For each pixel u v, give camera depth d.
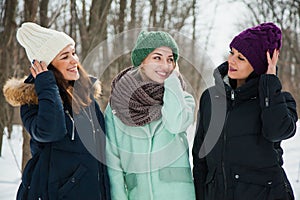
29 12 4.85
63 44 2.17
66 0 5.82
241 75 2.24
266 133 2.10
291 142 7.43
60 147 2.13
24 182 2.18
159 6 7.96
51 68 2.21
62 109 2.10
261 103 2.12
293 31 10.59
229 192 2.15
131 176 2.24
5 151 7.18
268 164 2.13
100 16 6.02
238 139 2.16
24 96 2.14
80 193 2.11
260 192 2.12
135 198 2.22
